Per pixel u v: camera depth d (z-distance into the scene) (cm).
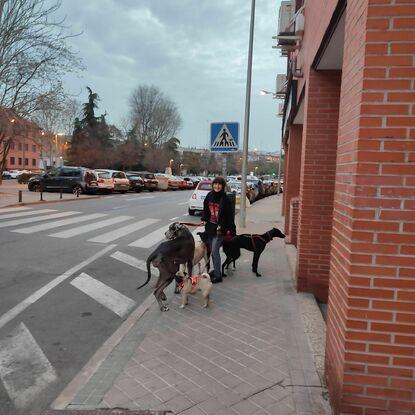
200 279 552
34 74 2245
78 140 6269
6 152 3716
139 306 565
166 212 1858
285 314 528
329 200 626
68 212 1688
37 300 587
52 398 340
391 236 266
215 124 1006
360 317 273
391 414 274
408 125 262
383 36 262
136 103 7556
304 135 643
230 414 304
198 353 407
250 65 1401
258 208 2294
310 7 618
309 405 316
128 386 344
